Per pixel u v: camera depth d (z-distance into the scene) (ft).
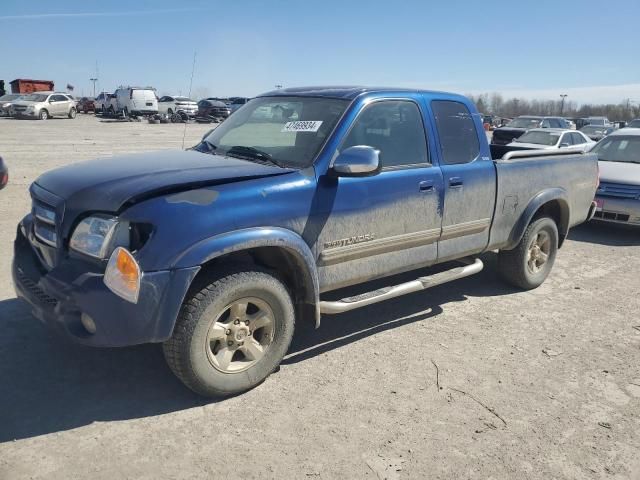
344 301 13.07
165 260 10.00
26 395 11.21
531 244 18.42
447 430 10.80
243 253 12.10
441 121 15.15
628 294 19.39
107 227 10.03
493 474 9.64
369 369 13.03
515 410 11.64
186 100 137.80
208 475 9.21
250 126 14.56
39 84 180.65
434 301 17.74
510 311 17.19
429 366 13.34
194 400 11.37
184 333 10.49
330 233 12.45
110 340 10.05
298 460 9.69
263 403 11.40
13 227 23.58
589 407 11.91
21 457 9.39
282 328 11.96
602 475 9.77
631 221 27.89
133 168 11.84
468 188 15.48
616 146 33.19
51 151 53.42
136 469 9.26
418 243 14.60
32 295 10.92
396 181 13.57
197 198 10.49
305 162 12.39
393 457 9.92
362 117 13.30
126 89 125.80
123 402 11.17
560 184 18.83
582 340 15.30
